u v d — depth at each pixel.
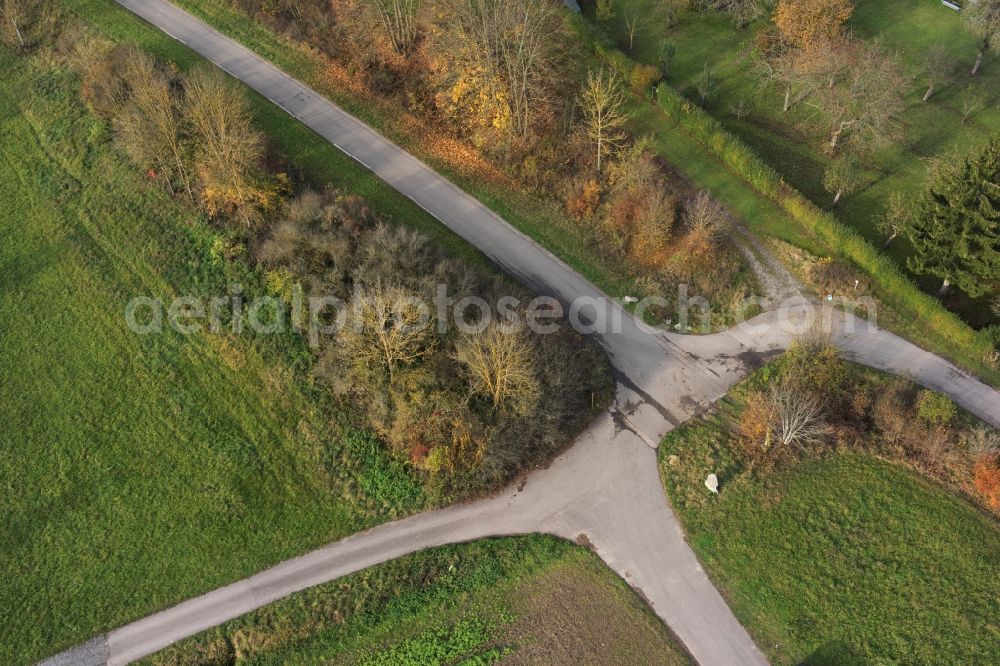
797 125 66.56
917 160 62.75
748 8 73.69
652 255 58.97
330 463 49.03
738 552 44.75
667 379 52.88
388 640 43.09
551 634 42.69
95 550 46.53
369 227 57.16
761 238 59.41
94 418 51.62
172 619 44.25
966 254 50.19
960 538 44.12
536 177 63.09
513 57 64.19
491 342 45.75
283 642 43.34
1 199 63.34
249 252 57.16
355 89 70.38
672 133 66.69
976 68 68.69
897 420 48.12
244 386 52.28
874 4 76.88
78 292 57.50
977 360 51.91
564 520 46.94
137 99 61.47
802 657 40.91
